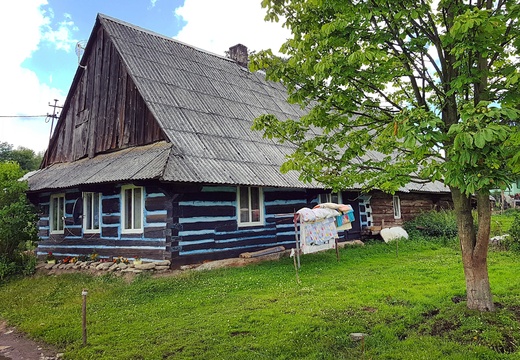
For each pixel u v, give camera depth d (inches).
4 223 464.8
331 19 223.0
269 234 517.7
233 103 607.2
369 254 522.3
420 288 301.3
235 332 233.5
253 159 500.4
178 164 404.5
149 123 488.7
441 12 208.7
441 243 601.3
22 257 503.5
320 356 192.1
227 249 462.6
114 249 469.1
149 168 396.2
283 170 260.8
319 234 454.3
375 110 249.1
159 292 339.6
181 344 219.1
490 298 225.9
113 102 555.8
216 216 456.8
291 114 706.2
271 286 342.6
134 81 503.2
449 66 210.8
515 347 185.3
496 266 366.0
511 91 184.9
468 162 150.8
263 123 260.4
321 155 259.0
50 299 351.6
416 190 745.6
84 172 501.0
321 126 251.9
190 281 365.1
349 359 187.3
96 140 578.6
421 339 201.8
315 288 321.4
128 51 550.6
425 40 204.2
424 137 156.1
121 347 223.0
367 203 695.7
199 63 655.1
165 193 416.2
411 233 699.4
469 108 148.9
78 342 236.2
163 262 404.2
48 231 593.9
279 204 539.2
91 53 623.8
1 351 240.2
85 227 522.6
